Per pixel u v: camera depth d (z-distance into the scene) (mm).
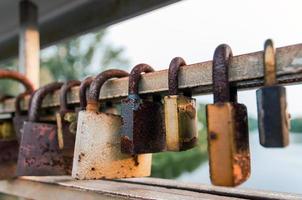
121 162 297
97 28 567
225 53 228
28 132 368
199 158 1821
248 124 226
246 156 218
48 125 374
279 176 1630
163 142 278
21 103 446
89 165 281
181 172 1587
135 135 263
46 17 646
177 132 245
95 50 4418
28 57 573
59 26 632
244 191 327
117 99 316
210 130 213
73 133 344
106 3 538
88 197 337
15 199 471
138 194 305
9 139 443
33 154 366
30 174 363
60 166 371
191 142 257
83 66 4312
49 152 370
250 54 226
